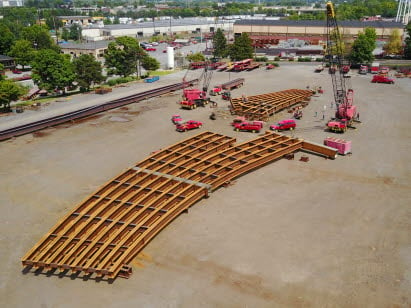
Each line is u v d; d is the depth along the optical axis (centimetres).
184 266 3003
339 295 2691
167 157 4841
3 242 3334
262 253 3138
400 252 3145
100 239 3195
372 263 3014
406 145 5491
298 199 4003
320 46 15275
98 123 6619
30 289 2798
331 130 6131
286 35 16500
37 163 4941
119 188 4081
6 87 7150
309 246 3222
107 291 2762
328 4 6425
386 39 15050
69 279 2894
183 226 3528
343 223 3559
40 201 4006
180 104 7700
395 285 2781
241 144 5222
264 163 4809
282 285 2788
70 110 7269
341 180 4428
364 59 11450
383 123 6494
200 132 6144
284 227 3494
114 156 5166
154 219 3559
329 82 9775
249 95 8569
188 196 3856
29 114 7050
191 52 15450
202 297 2689
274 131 6147
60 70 8594
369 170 4691
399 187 4247
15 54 12912
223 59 14175
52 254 3111
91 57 9244
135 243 3108
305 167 4800
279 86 9412
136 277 2894
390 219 3619
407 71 10581
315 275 2884
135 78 10706
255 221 3597
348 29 15312
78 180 4466
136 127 6406
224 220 3619
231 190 4209
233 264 3012
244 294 2711
